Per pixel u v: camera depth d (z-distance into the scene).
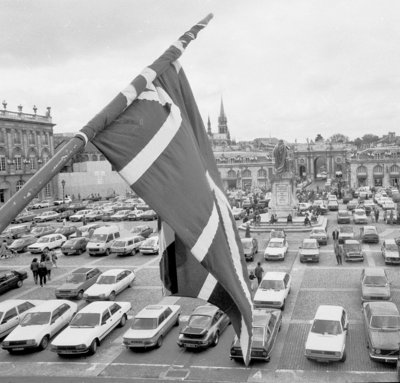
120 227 58.94
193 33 5.99
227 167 138.12
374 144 159.88
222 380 18.16
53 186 100.12
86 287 30.47
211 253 5.37
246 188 125.44
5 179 87.44
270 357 19.86
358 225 56.69
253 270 34.62
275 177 58.84
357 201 81.62
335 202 76.44
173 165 5.27
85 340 20.88
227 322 23.42
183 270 6.30
